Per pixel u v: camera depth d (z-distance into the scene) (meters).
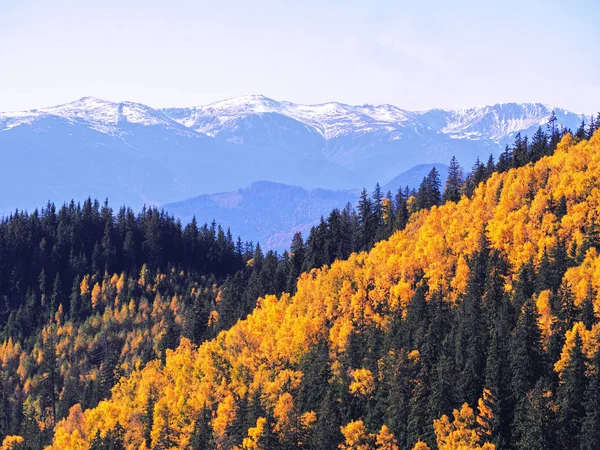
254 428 156.38
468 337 156.38
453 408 144.38
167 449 173.12
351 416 155.50
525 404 139.12
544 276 170.38
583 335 143.62
